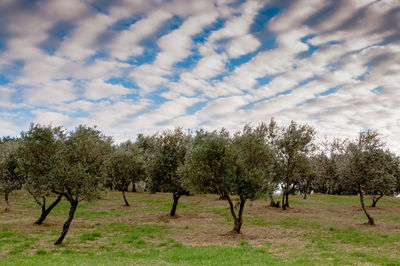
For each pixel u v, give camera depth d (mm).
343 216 39938
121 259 17484
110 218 37438
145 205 50969
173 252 19594
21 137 25219
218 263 16312
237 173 26641
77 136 25234
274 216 39312
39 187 22531
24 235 25047
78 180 22375
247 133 29812
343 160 35781
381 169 34844
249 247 21375
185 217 38844
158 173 38875
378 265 16625
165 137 39344
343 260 17688
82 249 20703
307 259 17969
